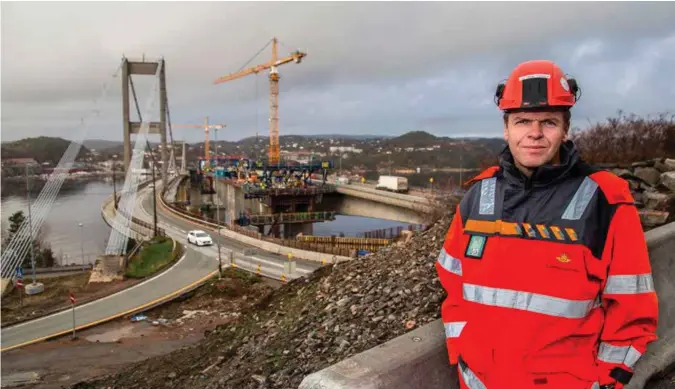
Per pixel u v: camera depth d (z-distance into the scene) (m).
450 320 2.26
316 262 44.16
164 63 119.50
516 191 2.10
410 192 70.25
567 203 1.98
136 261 46.31
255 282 39.06
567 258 1.88
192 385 8.16
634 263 1.88
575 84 2.18
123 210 80.88
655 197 7.72
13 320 32.41
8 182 179.38
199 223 68.31
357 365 2.35
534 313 1.91
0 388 21.48
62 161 122.06
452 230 2.32
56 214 118.50
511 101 2.10
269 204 88.75
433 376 2.54
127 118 111.75
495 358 1.98
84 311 33.91
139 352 26.41
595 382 1.93
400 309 7.15
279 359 7.25
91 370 23.62
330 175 127.75
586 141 11.41
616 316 1.92
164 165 120.38
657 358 3.44
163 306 35.06
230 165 141.00
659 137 10.38
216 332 11.27
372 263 9.87
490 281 2.01
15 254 56.97
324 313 8.30
